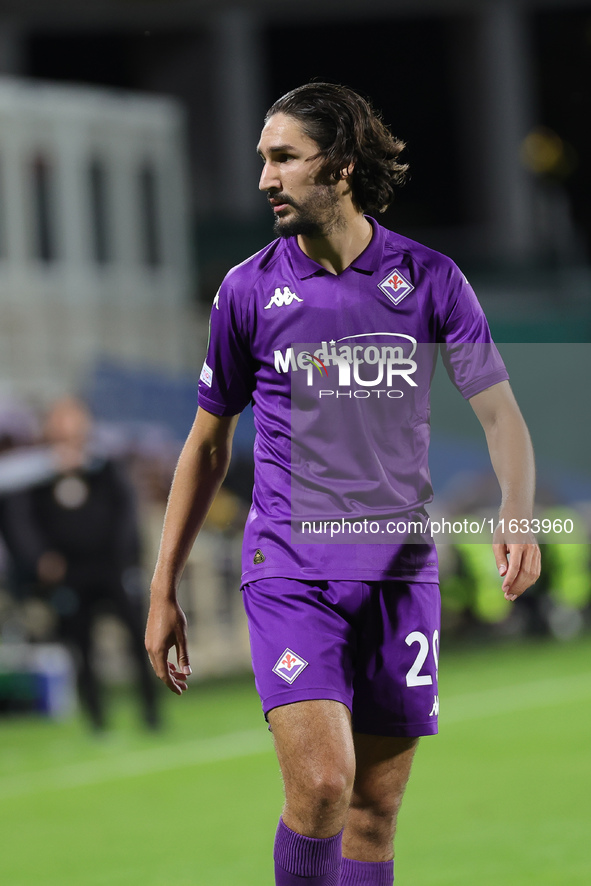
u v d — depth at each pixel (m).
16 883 16.67
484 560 45.16
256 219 80.12
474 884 15.53
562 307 79.12
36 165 40.62
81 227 41.28
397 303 10.37
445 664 41.12
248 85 85.31
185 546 10.88
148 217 43.44
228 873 16.78
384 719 10.51
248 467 39.28
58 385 38.88
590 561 47.50
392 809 10.91
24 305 38.91
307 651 10.02
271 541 10.50
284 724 9.85
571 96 97.44
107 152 42.47
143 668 29.02
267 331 10.44
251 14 73.06
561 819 19.09
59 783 23.91
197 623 39.53
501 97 92.38
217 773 24.45
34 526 28.25
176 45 85.38
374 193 10.41
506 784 22.02
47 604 33.88
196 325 43.22
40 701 32.41
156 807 21.48
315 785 9.50
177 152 44.59
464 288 10.56
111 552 28.42
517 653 43.28
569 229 94.94
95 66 88.62
